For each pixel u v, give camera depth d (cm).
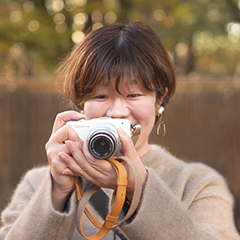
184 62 1636
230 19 1515
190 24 1470
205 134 600
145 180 143
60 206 153
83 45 170
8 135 589
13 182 587
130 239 141
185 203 174
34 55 1059
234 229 173
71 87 169
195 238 141
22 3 985
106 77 156
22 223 151
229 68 1708
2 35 905
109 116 160
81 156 142
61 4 962
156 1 1209
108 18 1001
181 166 194
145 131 167
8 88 588
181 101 600
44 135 589
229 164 601
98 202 170
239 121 600
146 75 159
